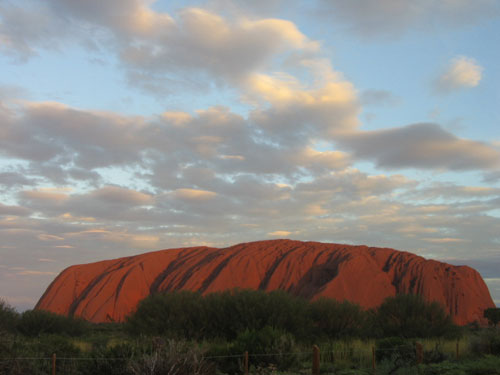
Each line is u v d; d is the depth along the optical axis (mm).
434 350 17406
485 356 16281
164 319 22625
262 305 21984
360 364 15820
